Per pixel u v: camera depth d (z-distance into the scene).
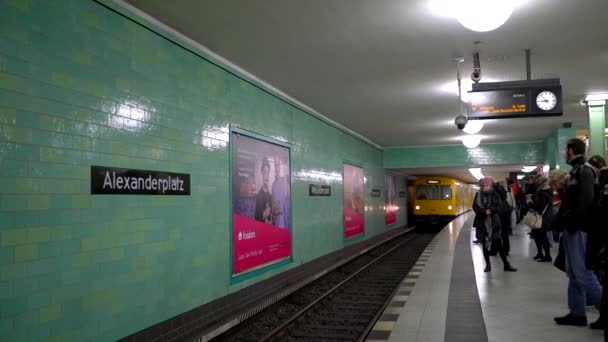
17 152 4.28
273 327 7.99
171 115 6.54
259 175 9.38
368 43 7.47
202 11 6.11
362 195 18.45
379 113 13.51
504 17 5.16
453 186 30.75
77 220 4.89
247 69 8.78
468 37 7.27
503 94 7.86
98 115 5.22
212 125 7.62
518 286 8.15
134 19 5.84
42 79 4.55
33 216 4.41
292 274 11.05
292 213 11.20
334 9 6.17
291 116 11.31
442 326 5.80
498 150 20.75
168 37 6.52
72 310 4.80
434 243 15.39
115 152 5.45
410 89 10.55
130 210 5.66
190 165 6.94
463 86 10.29
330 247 14.26
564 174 6.26
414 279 9.27
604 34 7.16
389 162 22.11
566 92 11.19
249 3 5.92
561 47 7.75
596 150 12.10
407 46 7.64
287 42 7.34
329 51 7.82
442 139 19.45
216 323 7.27
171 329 6.37
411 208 33.09
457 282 8.59
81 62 5.02
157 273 6.12
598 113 12.14
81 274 4.92
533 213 10.59
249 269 8.77
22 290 4.29
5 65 4.20
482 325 5.77
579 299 5.63
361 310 9.24
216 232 7.62
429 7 6.14
